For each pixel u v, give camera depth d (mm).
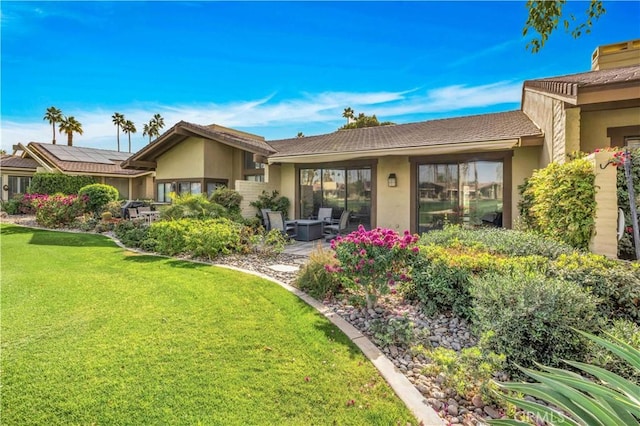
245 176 17922
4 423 2744
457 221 11703
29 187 22312
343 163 14023
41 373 3461
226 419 2787
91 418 2805
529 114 12016
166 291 6262
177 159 17594
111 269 8070
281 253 10289
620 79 6082
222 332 4465
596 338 2373
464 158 11539
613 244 5324
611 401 1865
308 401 3021
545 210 6434
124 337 4312
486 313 3963
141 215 15945
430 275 5125
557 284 3834
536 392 2033
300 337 4324
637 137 7867
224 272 7719
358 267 5152
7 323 4773
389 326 4344
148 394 3113
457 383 3111
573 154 6656
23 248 10898
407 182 12547
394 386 3252
